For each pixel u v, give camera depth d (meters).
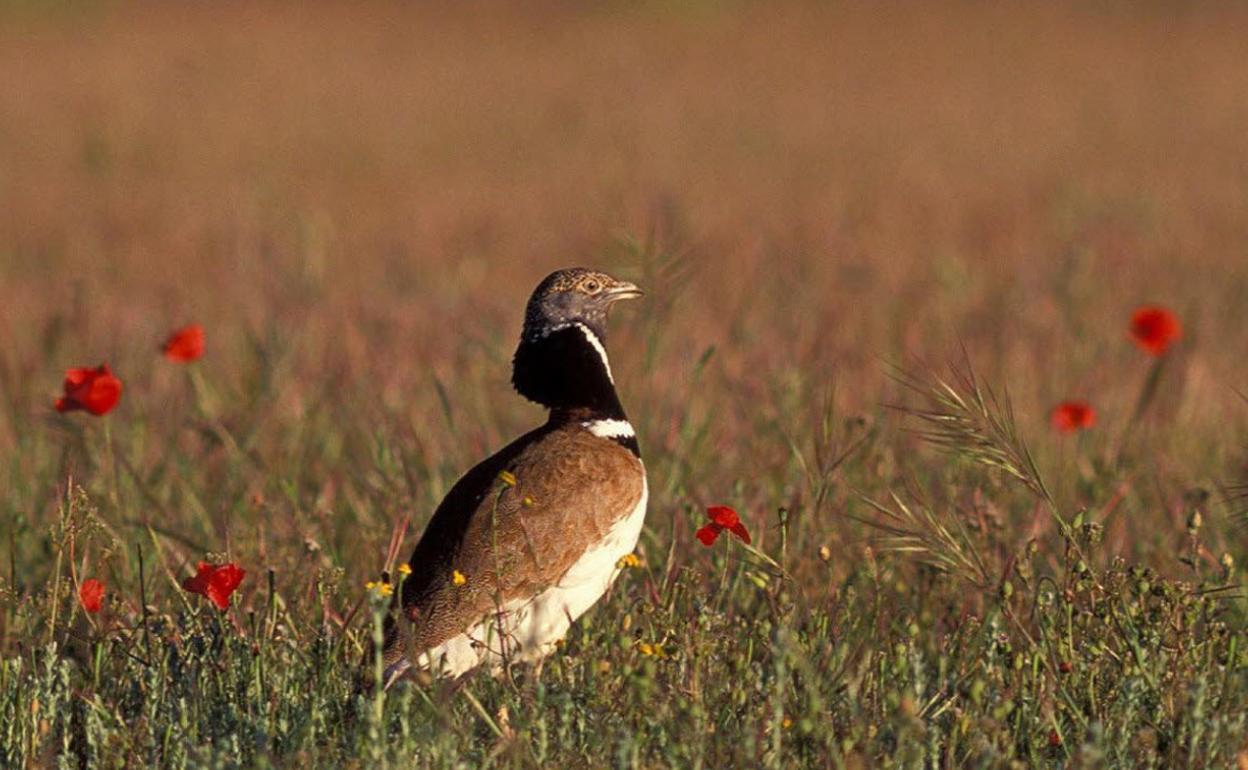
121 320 38.38
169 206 61.59
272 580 17.62
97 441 25.97
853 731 14.41
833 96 101.81
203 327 37.78
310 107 95.38
